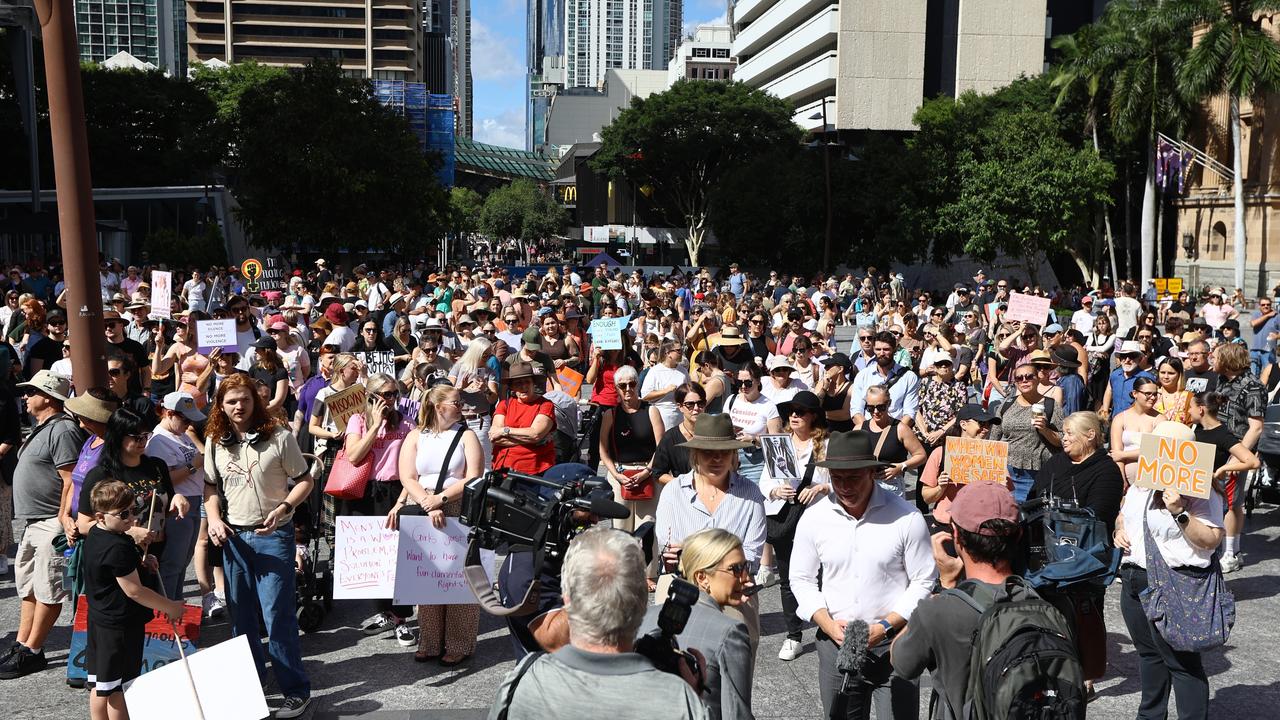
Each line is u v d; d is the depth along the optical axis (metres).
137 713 4.95
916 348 14.09
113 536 5.46
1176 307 22.47
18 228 35.19
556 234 121.12
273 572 6.21
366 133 47.47
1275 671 7.00
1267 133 52.41
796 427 7.29
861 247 57.59
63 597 6.77
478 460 6.77
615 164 74.81
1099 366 15.52
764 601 8.48
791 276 59.50
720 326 18.45
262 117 47.22
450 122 132.50
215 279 27.56
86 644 5.98
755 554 5.67
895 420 8.20
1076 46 51.78
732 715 3.90
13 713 6.23
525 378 8.02
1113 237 61.91
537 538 4.63
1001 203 51.47
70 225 8.47
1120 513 6.62
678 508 5.73
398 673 6.97
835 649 5.12
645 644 3.32
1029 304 14.59
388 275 30.31
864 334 11.66
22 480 6.94
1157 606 5.44
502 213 118.31
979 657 3.80
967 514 4.06
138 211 47.31
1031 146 51.97
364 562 6.64
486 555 6.51
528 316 16.61
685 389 7.61
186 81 68.75
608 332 13.02
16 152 53.66
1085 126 54.28
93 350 8.62
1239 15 46.47
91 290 8.59
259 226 47.56
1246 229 53.75
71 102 8.34
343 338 13.77
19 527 10.43
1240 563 9.35
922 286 64.94
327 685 6.77
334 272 44.81
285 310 15.42
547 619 4.50
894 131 79.94
